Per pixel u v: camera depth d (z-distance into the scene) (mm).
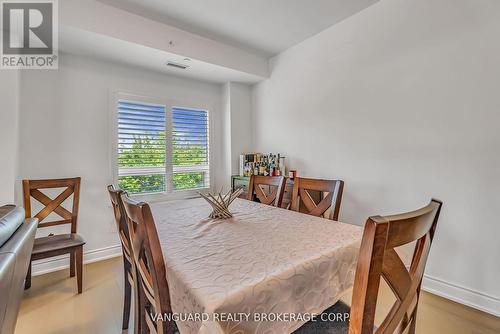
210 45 2834
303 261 923
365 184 2344
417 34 1972
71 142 2525
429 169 1927
